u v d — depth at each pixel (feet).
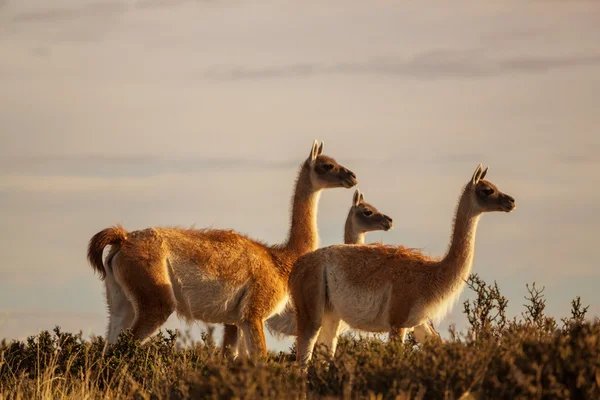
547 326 119.65
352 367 104.47
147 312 160.45
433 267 151.12
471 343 108.78
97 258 162.30
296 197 184.75
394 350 111.34
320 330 163.53
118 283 163.12
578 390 96.73
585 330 104.27
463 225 151.33
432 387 97.14
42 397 121.60
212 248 168.04
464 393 96.02
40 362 142.82
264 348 169.27
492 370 98.48
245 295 170.81
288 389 97.76
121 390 125.90
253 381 96.89
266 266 172.86
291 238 182.09
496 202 149.89
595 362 96.63
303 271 161.89
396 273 152.05
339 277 157.07
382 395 98.58
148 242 163.94
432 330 160.25
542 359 97.66
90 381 133.59
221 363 113.29
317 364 112.27
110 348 146.00
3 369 140.77
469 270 150.20
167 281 163.02
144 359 141.18
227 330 178.50
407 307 149.89
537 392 94.02
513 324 124.88
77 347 146.51
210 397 95.61
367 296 153.89
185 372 114.32
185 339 144.05
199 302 167.94
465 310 141.38
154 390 115.34
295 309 163.53
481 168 153.58
